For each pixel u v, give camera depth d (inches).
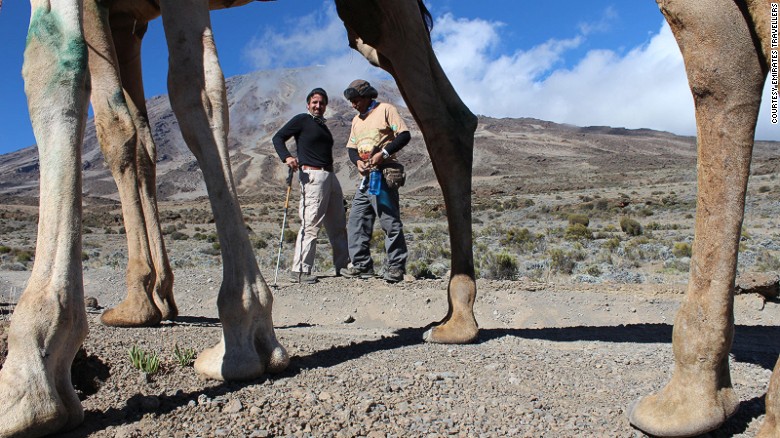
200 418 128.3
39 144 119.8
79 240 119.7
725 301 119.3
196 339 201.5
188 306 348.2
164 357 173.2
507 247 928.9
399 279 372.5
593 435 127.5
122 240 1359.5
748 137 114.9
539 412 138.9
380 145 365.1
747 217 1424.7
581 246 919.0
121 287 390.9
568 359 186.9
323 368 166.2
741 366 177.9
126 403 137.2
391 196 367.9
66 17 122.9
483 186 5531.5
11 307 270.5
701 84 116.1
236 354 151.1
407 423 131.0
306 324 306.7
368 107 366.6
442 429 129.3
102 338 190.9
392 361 177.9
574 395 151.9
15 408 111.1
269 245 1120.8
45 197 118.5
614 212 1851.6
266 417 129.0
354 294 354.6
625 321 321.7
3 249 1050.1
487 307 344.8
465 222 210.7
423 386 154.0
